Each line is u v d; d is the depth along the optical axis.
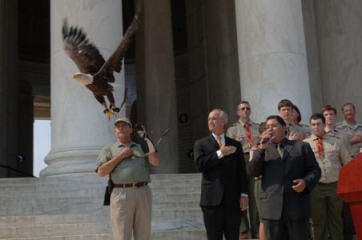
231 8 27.95
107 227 11.79
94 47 7.71
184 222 12.70
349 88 21.17
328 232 10.70
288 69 16.86
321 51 21.94
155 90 27.92
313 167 8.29
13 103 31.30
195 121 32.34
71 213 13.77
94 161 15.68
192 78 33.00
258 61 17.02
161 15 28.98
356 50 21.48
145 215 8.61
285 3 17.41
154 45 28.47
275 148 8.40
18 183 15.56
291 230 8.12
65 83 16.27
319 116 10.72
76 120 15.98
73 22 16.33
